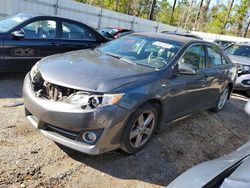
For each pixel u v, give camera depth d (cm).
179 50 430
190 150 418
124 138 332
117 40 491
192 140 454
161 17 4578
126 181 316
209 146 448
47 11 1498
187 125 511
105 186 302
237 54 969
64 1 1564
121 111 312
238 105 739
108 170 329
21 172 300
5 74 636
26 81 368
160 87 367
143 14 4341
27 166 311
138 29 2231
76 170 320
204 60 498
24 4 1362
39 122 326
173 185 199
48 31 619
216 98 580
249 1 4619
